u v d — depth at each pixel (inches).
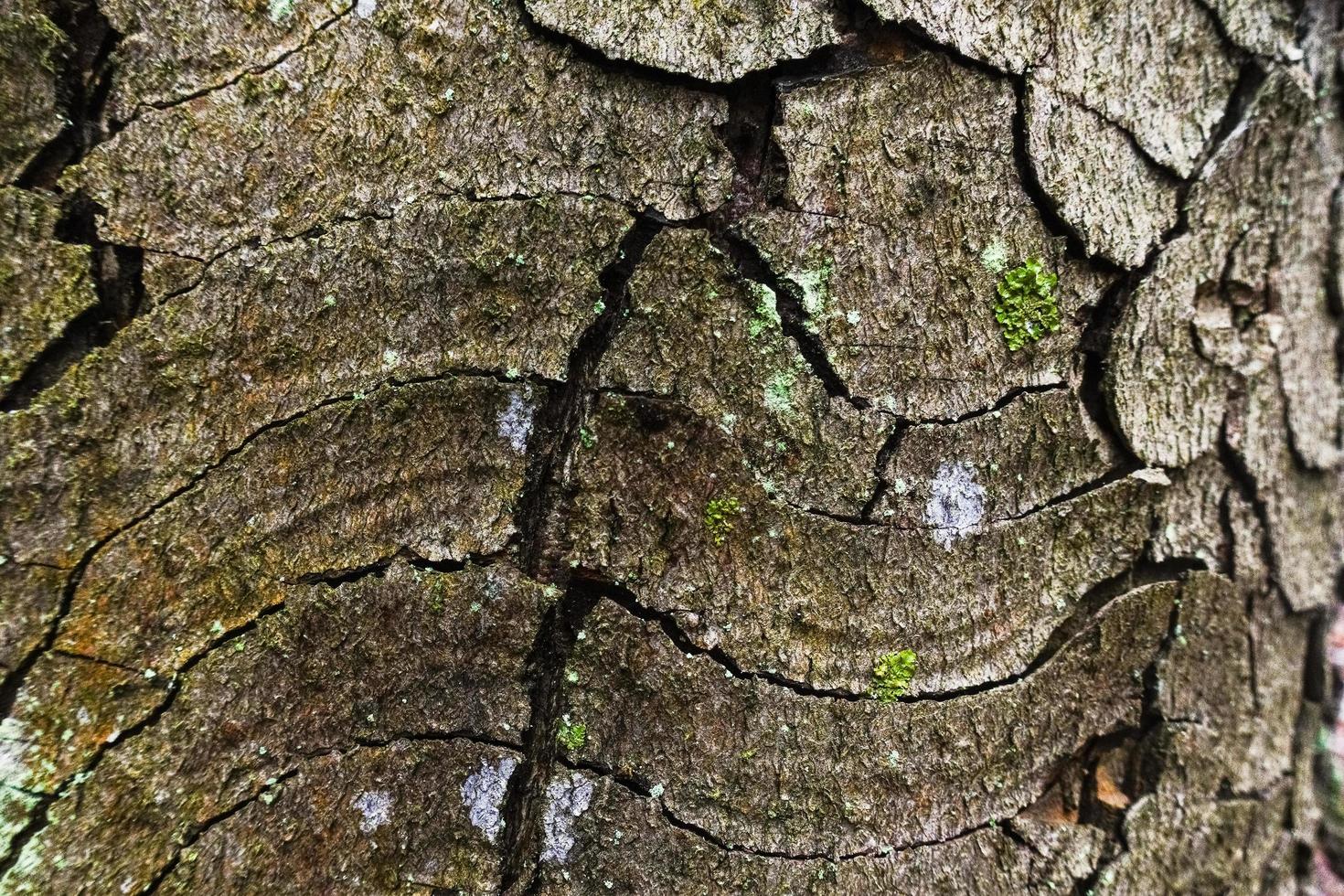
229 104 20.1
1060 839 21.5
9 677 20.0
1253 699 22.9
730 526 20.8
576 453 20.6
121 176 20.1
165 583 20.2
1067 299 21.3
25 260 20.0
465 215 20.4
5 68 19.9
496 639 20.6
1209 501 22.2
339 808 20.4
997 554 21.3
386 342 20.4
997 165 21.0
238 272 20.2
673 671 20.7
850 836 21.0
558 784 20.6
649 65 20.5
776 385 20.8
